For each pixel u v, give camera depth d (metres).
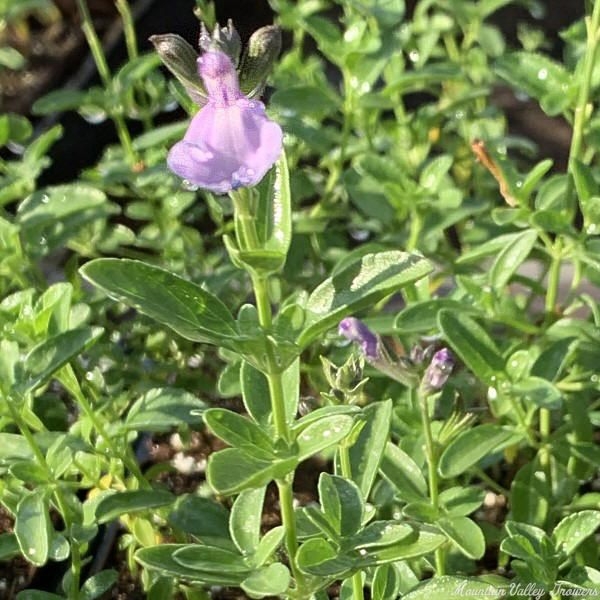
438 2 0.35
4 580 0.25
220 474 0.15
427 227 0.27
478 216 0.31
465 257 0.25
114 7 0.48
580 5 0.47
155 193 0.30
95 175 0.32
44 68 0.45
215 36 0.15
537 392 0.21
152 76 0.33
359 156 0.30
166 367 0.27
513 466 0.26
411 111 0.43
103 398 0.25
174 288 0.15
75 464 0.22
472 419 0.20
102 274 0.15
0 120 0.31
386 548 0.17
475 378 0.26
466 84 0.35
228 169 0.14
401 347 0.24
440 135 0.36
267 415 0.17
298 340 0.15
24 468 0.20
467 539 0.20
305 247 0.29
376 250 0.24
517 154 0.40
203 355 0.29
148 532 0.23
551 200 0.24
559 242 0.24
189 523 0.20
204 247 0.34
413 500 0.20
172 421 0.22
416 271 0.15
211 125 0.14
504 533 0.23
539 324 0.27
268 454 0.16
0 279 0.27
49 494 0.20
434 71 0.29
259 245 0.15
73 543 0.21
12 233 0.25
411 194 0.27
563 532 0.20
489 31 0.35
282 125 0.29
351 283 0.16
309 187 0.31
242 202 0.15
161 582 0.22
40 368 0.20
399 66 0.33
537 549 0.19
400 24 0.36
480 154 0.23
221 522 0.20
